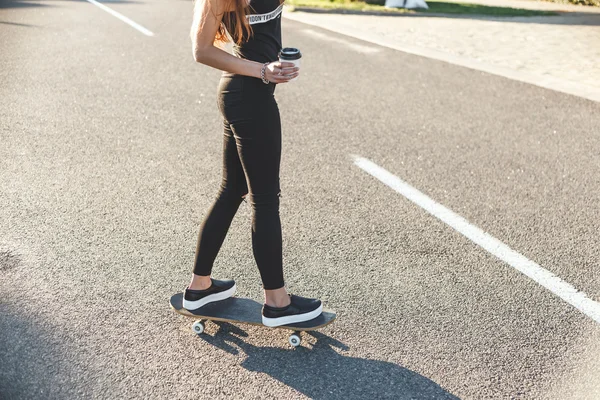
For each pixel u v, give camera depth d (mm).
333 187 4980
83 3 14117
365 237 4223
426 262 3936
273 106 2863
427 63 9062
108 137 5914
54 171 5145
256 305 3314
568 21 13180
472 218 4516
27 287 3584
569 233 4332
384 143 5922
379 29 11664
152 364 3004
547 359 3078
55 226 4281
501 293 3623
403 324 3330
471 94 7535
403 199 4793
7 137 5828
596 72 8719
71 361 3006
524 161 5551
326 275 3770
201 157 5520
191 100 7059
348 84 7891
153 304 3469
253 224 3033
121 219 4402
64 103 6844
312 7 13656
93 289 3586
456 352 3119
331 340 3201
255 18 2729
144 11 13172
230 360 3049
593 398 2828
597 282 3754
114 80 7754
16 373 2912
